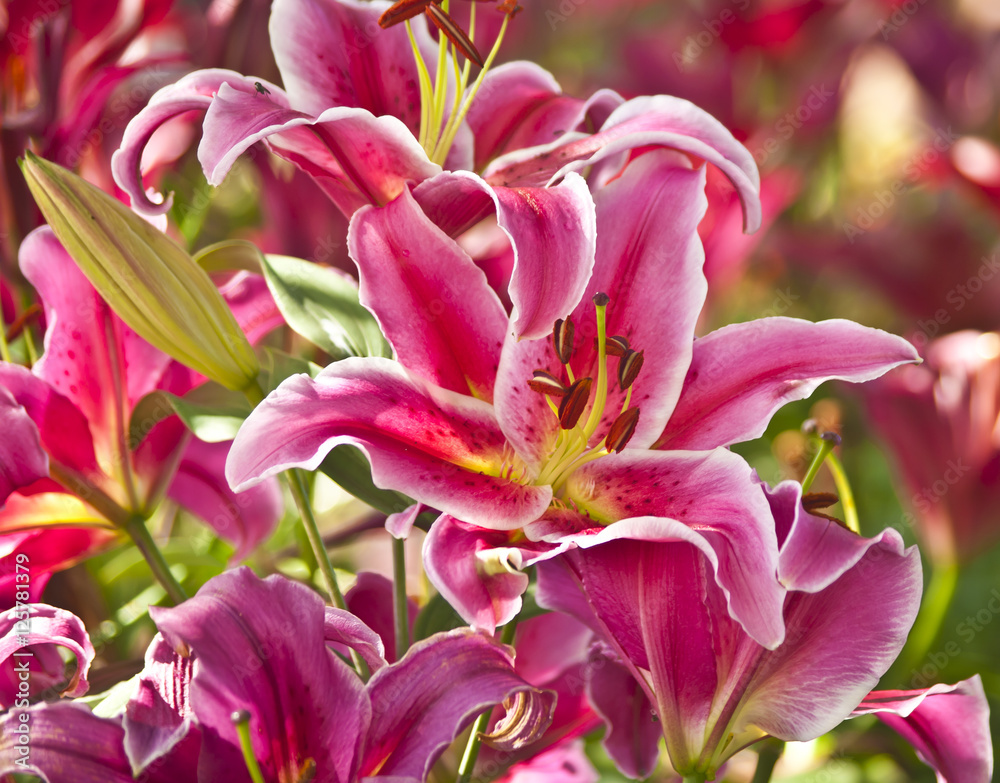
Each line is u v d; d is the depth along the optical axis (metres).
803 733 1.12
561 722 1.22
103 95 1.25
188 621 1.08
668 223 1.15
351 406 1.12
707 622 1.12
